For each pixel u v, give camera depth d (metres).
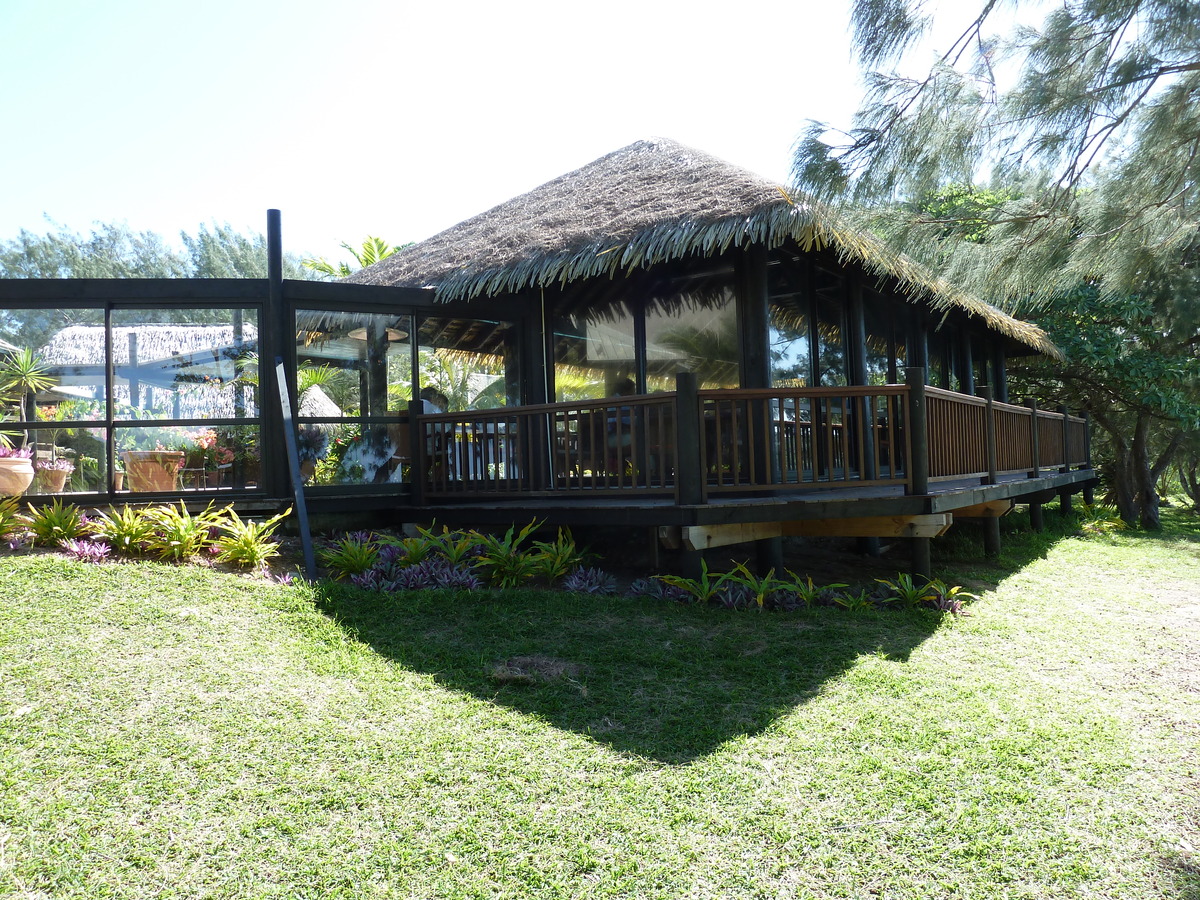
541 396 9.94
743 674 5.22
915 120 4.41
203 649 5.03
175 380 8.35
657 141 11.09
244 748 3.95
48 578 5.77
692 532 6.60
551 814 3.53
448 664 5.18
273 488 8.44
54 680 4.42
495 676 4.95
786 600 6.91
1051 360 17.48
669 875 3.14
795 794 3.73
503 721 4.40
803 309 9.31
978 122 4.42
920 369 7.12
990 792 3.79
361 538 7.98
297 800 3.56
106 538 6.71
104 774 3.65
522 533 7.39
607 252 7.80
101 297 8.16
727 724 4.46
